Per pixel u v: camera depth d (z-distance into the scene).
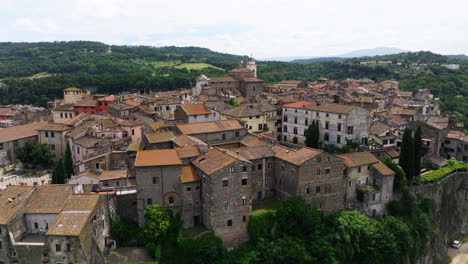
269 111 134.75
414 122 133.00
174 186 79.75
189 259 74.88
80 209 70.56
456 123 160.50
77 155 114.00
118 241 77.69
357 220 88.75
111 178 89.19
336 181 91.00
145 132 109.38
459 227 124.44
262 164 90.94
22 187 75.88
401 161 108.62
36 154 114.75
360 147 110.44
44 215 71.25
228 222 79.12
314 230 84.19
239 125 108.94
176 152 84.50
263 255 77.94
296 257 77.06
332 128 118.31
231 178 77.88
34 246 67.00
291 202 84.00
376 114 140.88
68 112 153.12
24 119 161.88
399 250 91.44
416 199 106.56
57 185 77.25
